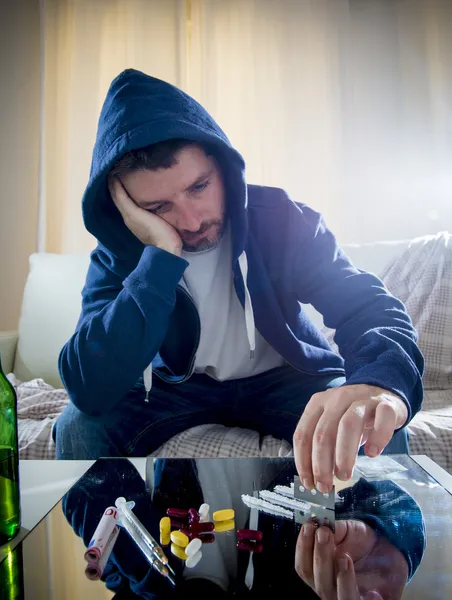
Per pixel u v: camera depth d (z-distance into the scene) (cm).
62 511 58
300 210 129
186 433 113
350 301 114
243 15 243
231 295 126
